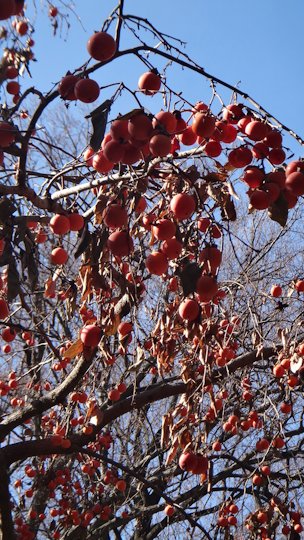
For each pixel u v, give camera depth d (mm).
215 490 7152
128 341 3951
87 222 3582
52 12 4074
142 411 7887
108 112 3012
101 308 3730
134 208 3312
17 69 3561
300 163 3014
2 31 3496
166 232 3205
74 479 7410
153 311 5281
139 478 5148
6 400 6766
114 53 3033
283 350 5203
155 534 8102
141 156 3090
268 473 6262
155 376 7719
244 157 3166
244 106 3203
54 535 6570
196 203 3348
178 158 3457
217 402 4465
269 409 6672
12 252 3359
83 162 3881
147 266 3279
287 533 6016
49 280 3873
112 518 7281
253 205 3049
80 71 3100
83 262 3695
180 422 3941
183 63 3143
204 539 6883
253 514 5988
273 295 5398
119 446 8523
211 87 3260
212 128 3086
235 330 5500
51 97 3133
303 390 6094
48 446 4754
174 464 7441
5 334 4402
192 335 3482
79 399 5082
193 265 3117
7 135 3156
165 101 3406
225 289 6055
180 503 7426
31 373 6949
